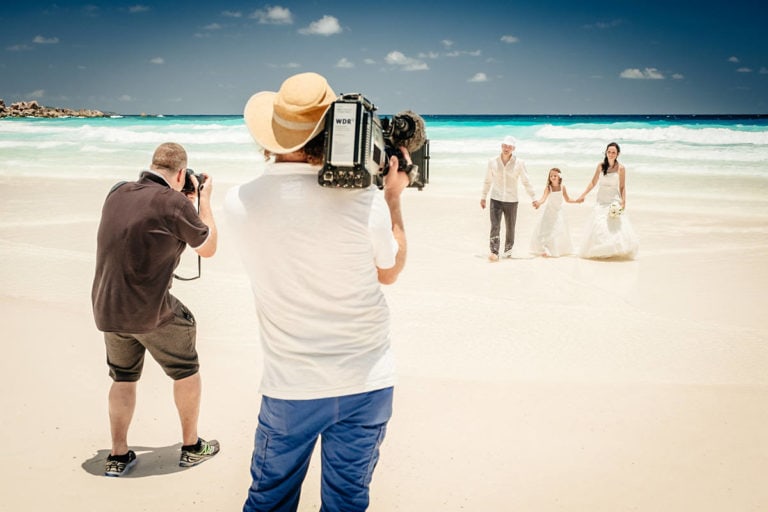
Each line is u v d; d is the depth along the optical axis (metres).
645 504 3.23
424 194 15.70
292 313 2.20
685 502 3.25
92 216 12.02
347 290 2.20
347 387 2.19
